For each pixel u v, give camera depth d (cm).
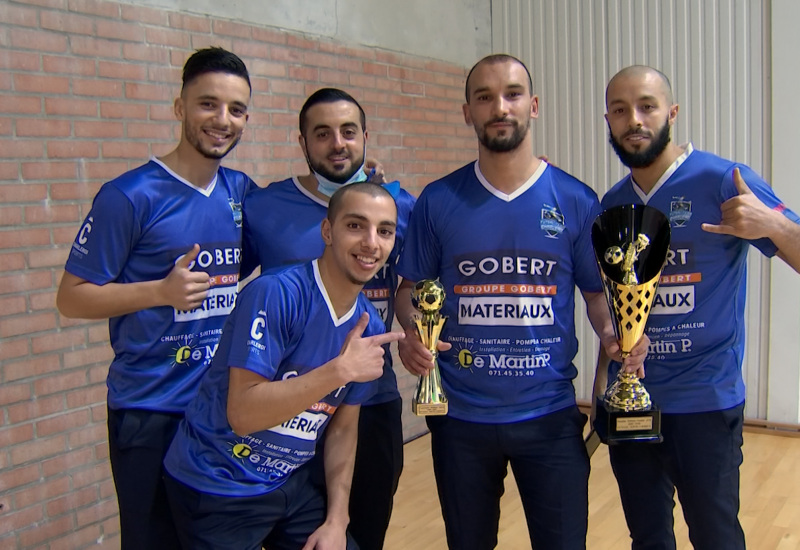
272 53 360
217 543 178
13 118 263
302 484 194
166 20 313
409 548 306
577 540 207
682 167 217
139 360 202
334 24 396
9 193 264
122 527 205
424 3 459
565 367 211
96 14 288
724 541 214
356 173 224
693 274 213
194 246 194
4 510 267
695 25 444
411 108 452
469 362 206
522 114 199
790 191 421
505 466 216
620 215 200
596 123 487
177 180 207
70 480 288
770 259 430
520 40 513
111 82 294
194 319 206
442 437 213
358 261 167
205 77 200
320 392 160
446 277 211
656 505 224
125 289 192
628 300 194
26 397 273
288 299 170
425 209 214
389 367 238
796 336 427
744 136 436
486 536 215
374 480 233
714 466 213
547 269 203
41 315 276
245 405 163
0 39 258
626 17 468
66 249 283
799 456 399
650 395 220
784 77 416
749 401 446
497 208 204
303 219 224
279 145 367
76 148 283
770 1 420
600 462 402
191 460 179
